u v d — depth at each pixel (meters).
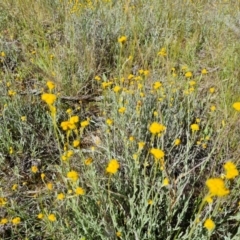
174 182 1.91
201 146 2.42
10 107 2.80
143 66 3.47
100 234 1.66
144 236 1.68
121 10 4.07
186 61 3.55
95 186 1.74
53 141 2.71
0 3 4.59
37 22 4.07
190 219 1.75
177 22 4.02
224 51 3.37
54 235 1.81
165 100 2.74
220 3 4.21
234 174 1.33
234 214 1.87
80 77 3.33
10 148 2.40
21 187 2.29
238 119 2.46
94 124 2.90
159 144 2.26
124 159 2.13
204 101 2.80
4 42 3.80
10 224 2.03
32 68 3.53
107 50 3.80
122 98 2.67
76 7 4.27
